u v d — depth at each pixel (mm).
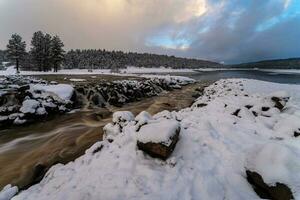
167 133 5117
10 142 9547
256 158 4309
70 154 7945
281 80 41844
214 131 6645
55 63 54469
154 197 3857
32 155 8023
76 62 94938
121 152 5461
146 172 4578
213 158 5152
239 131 6754
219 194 3969
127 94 20719
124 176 4496
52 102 14367
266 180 3857
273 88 19672
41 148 8719
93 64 101688
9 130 11070
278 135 6395
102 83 21328
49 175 5324
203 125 6758
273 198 3760
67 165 5621
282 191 3660
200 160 5039
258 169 4074
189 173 4555
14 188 4891
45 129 11359
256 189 4082
